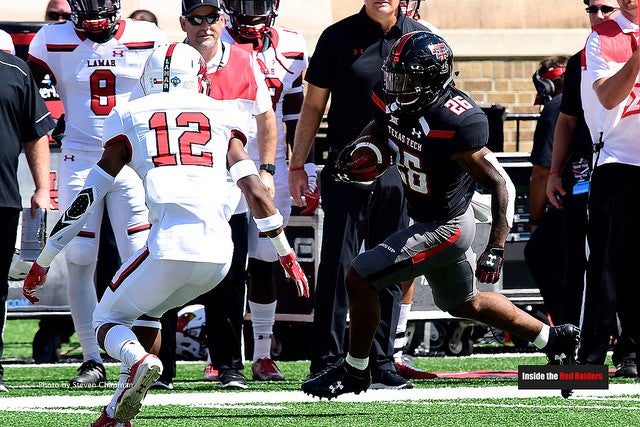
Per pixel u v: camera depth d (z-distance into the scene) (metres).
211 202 17.97
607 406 21.75
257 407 22.12
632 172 25.17
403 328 28.16
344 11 46.03
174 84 18.58
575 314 28.59
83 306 27.11
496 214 19.16
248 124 27.19
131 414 17.17
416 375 28.25
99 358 27.34
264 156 26.56
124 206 26.28
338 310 24.98
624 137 25.17
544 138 32.31
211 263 17.81
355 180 20.81
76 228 18.11
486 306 20.70
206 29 25.66
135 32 27.00
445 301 20.70
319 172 33.34
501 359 34.06
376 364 25.39
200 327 34.91
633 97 24.98
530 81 47.34
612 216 25.23
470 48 46.69
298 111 29.31
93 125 26.75
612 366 31.61
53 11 35.22
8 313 33.47
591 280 25.44
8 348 40.53
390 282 20.12
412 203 20.25
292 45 29.14
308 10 45.62
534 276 32.72
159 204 17.83
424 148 19.42
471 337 35.81
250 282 29.03
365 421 19.80
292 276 18.66
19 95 25.66
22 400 23.56
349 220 24.91
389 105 19.59
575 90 27.70
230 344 26.25
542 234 32.38
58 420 20.14
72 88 26.86
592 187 25.56
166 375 25.84
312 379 20.78
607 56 25.23
